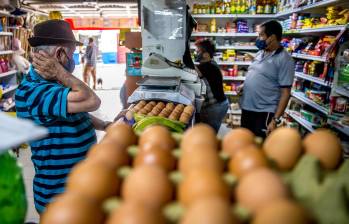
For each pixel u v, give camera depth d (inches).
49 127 61.9
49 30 63.7
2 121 27.2
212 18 229.3
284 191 24.6
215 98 139.2
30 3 211.9
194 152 32.2
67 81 61.2
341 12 122.3
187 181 26.9
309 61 158.7
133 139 40.4
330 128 118.7
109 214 25.4
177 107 88.4
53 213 23.5
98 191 27.1
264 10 217.5
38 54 60.2
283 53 115.9
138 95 97.3
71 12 372.5
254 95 124.1
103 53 756.0
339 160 34.7
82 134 65.8
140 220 21.7
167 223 23.8
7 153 31.2
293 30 169.5
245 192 25.2
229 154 35.5
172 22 123.3
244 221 23.4
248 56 219.8
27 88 61.1
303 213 21.3
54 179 63.6
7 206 29.2
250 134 39.1
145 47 126.9
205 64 138.4
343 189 25.8
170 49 126.6
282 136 35.3
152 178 26.8
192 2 236.5
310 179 28.8
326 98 135.6
